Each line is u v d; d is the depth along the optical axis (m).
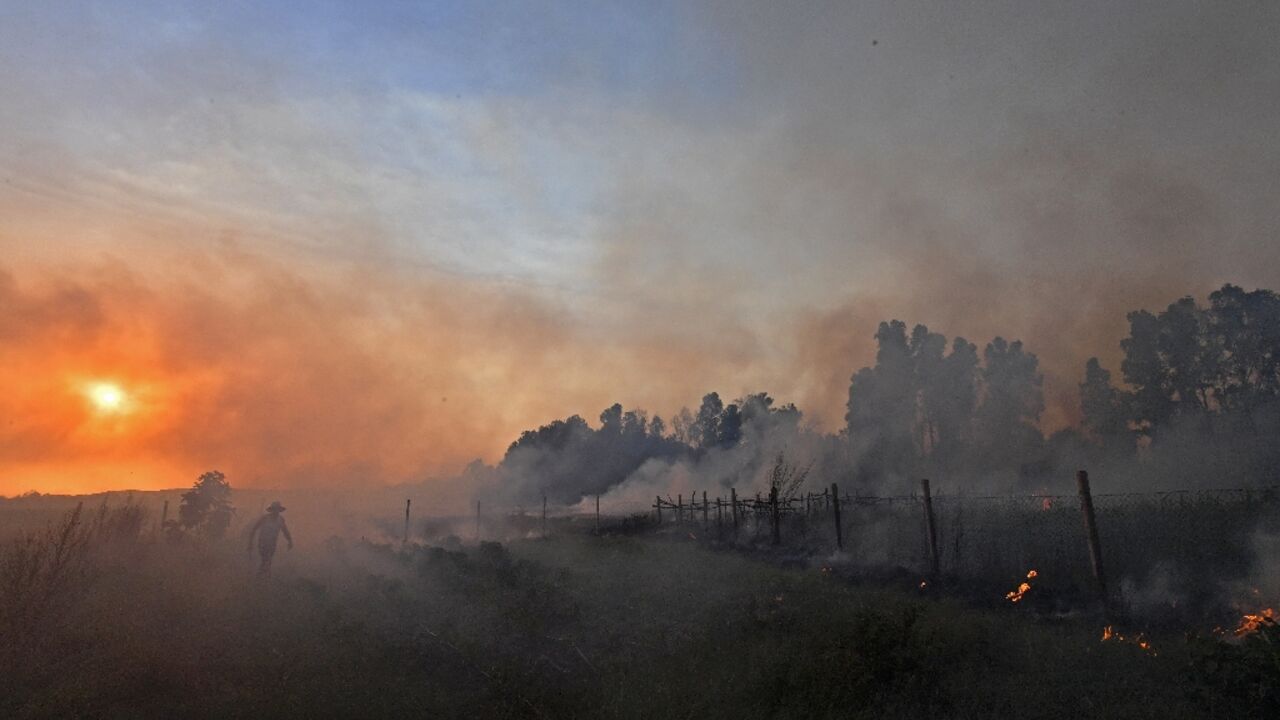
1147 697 7.00
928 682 7.89
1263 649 7.00
